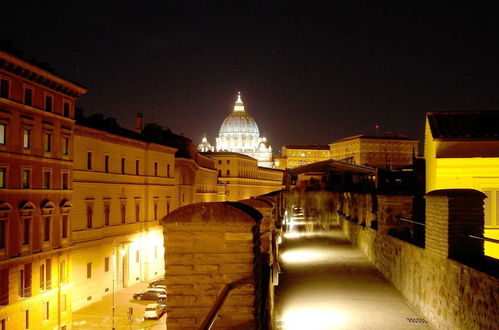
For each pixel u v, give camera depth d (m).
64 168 35.16
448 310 9.45
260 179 135.75
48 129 33.00
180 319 5.22
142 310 37.22
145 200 50.34
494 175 17.31
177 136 67.44
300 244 22.38
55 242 33.41
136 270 48.19
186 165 63.50
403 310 11.50
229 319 5.20
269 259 9.90
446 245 9.66
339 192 32.66
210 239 5.26
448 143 17.48
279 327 10.20
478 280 8.12
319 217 36.81
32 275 30.44
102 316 35.53
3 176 28.45
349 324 10.38
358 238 20.73
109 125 46.75
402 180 33.25
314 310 11.34
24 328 29.33
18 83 29.80
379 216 16.02
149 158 51.00
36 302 30.53
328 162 36.50
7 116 28.62
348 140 150.25
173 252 5.28
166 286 5.26
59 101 34.69
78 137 37.81
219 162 117.25
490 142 17.34
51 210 32.91
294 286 13.69
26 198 30.20
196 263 5.26
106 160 42.44
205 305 5.23
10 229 28.56
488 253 16.73
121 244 44.78
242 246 5.25
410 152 141.75
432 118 18.73
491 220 16.94
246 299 5.20
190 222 5.26
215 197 89.06
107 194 42.38
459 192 9.72
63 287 33.66
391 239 14.30
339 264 17.02
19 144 29.83
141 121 60.28
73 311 36.44
